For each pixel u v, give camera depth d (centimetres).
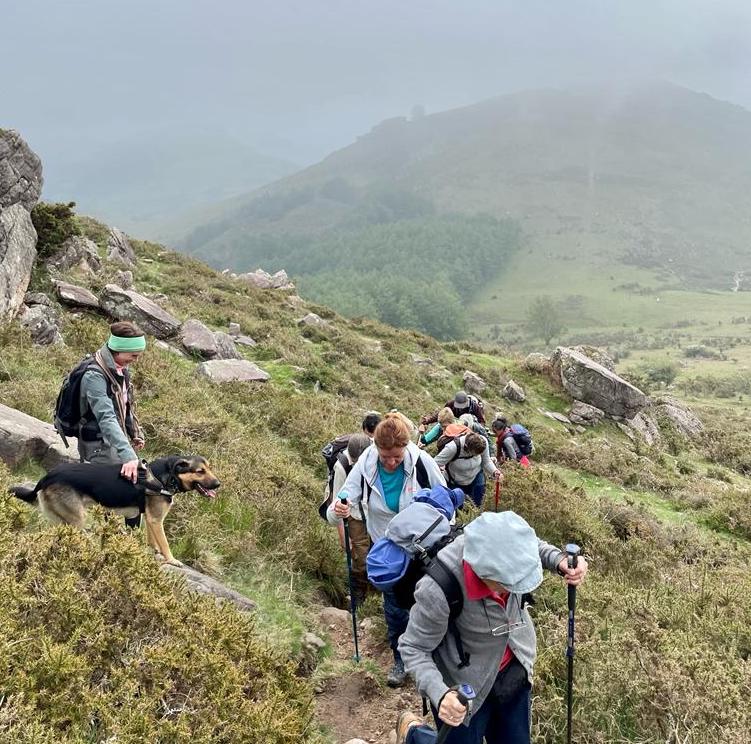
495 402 2055
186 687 335
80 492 468
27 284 1272
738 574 820
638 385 2720
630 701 426
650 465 1764
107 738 281
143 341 496
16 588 330
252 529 670
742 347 15250
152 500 498
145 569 393
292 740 340
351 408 1460
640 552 834
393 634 467
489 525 279
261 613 537
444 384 2086
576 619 534
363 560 579
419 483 468
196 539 588
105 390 483
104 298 1442
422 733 331
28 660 292
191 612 393
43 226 1556
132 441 528
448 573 287
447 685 300
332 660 526
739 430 2748
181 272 2452
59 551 380
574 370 2202
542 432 1786
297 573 642
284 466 880
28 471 620
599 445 1819
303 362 1731
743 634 555
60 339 1148
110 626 341
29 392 807
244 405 1191
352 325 2628
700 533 1207
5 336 996
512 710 307
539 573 273
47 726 274
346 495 486
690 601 641
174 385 1109
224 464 793
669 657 453
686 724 395
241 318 1981
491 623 288
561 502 912
